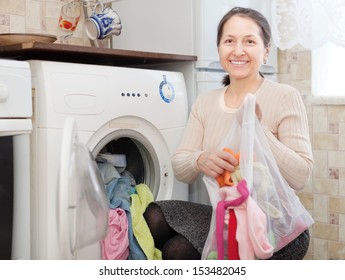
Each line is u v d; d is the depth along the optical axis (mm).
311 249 2189
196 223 1570
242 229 1297
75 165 1309
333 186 2117
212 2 1945
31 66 1528
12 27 2016
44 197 1501
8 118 1400
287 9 1978
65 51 1589
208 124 1629
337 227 2111
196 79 1950
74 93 1557
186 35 1961
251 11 1567
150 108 1769
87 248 1484
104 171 1700
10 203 1434
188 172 1581
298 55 2193
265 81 1567
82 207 1340
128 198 1673
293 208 1398
